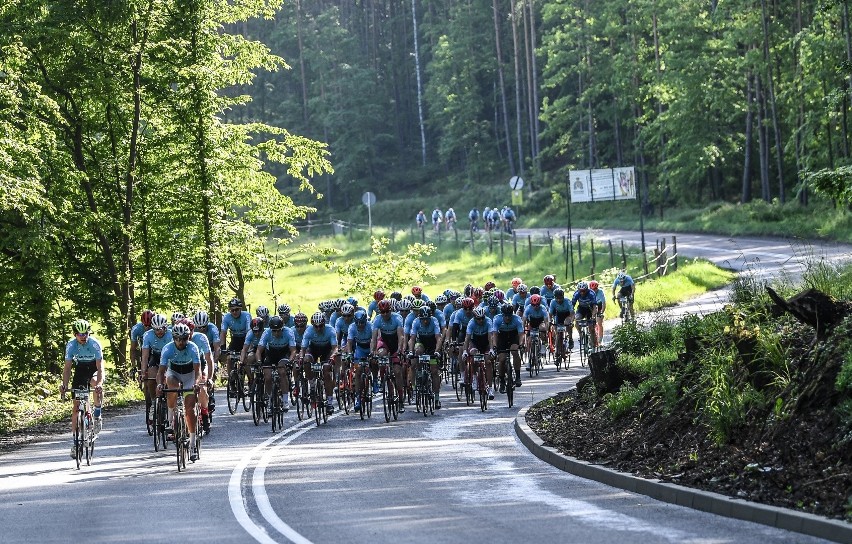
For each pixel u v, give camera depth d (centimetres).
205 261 5881
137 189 5859
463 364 3994
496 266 10662
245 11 6109
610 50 15325
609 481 2153
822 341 2134
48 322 5172
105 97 5544
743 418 2102
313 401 3581
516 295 5291
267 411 3522
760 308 2703
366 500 2088
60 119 5356
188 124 5741
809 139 11044
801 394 1998
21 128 5262
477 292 5094
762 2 11369
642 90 14038
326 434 3291
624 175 10856
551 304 5078
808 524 1574
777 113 12469
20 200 4712
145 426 3669
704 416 2234
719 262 8469
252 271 6234
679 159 12975
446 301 5088
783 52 11975
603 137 16888
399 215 18650
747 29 11581
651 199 14475
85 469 2700
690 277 7675
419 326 3800
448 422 3466
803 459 1864
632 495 2008
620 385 3011
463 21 19962
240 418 3825
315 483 2323
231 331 4088
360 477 2389
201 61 5766
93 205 5588
